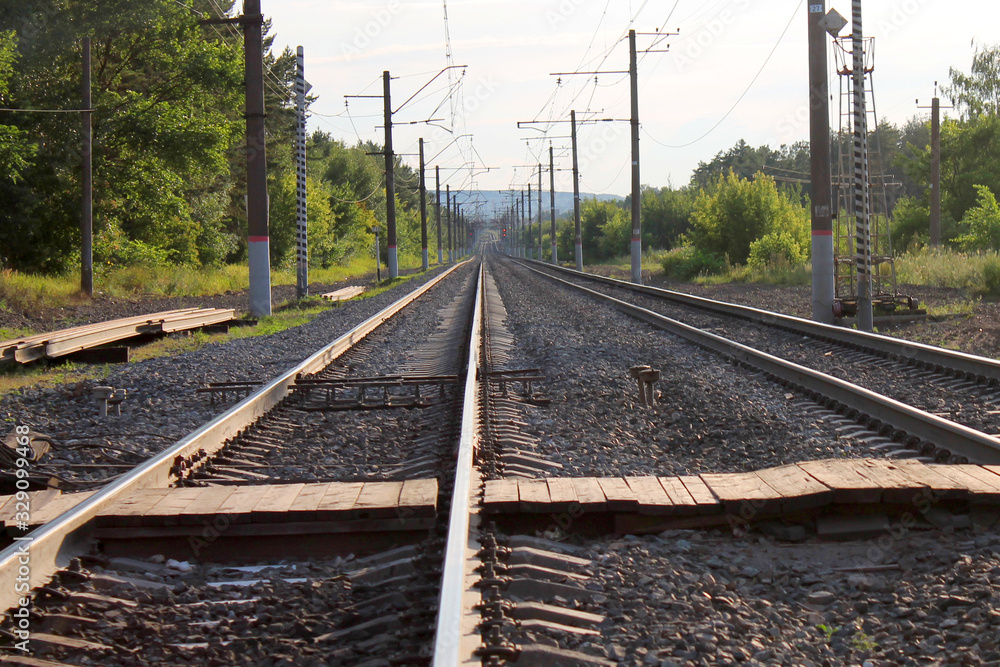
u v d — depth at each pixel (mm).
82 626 4000
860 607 4023
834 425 8055
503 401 9570
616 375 11812
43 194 31234
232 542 5164
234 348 15773
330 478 6621
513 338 17859
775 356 12242
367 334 18000
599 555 4754
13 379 12562
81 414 9961
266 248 23406
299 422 9055
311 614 4156
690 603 4047
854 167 16969
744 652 3527
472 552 4465
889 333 16156
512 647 3350
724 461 6988
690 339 15594
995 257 23234
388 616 3922
